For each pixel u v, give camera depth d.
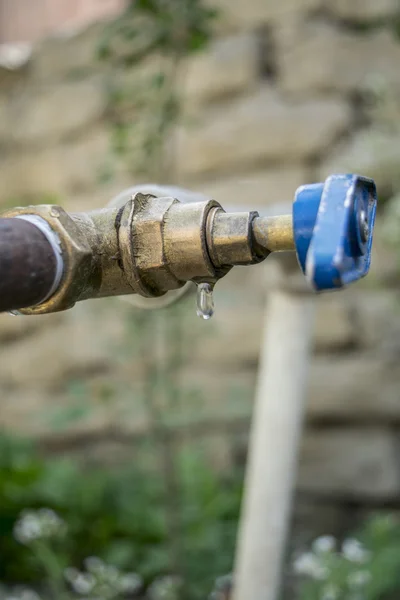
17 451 2.81
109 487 2.67
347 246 0.49
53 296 0.53
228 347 2.62
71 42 2.88
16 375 2.93
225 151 2.60
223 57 2.61
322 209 0.50
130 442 2.81
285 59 2.57
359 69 2.52
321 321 2.52
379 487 2.52
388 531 2.15
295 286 1.41
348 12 2.53
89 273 0.54
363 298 2.52
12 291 0.49
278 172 2.56
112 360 2.77
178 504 2.27
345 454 2.56
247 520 1.55
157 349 2.58
